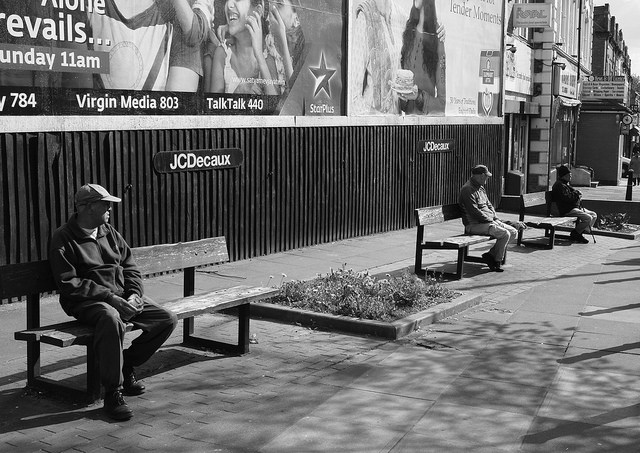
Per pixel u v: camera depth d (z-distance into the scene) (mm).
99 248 5586
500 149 22094
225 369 6273
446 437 4895
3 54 8023
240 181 11453
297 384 5914
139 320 5590
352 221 14508
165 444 4707
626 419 5270
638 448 4758
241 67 11422
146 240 9836
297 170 12750
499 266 11516
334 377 6105
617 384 6055
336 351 6875
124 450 4602
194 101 10570
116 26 9305
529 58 27906
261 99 11891
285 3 12336
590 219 14953
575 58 37531
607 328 7922
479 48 20500
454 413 5328
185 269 6965
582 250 14031
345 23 14016
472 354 6859
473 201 11539
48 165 8492
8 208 8109
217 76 10953
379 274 10797
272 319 7965
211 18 10773
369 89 14977
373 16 15000
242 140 11422
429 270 11008
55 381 5539
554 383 6055
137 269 5859
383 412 5324
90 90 9031
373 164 15094
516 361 6660
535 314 8555
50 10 8492
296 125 12648
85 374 6039
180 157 10258
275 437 4844
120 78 9406
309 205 13148
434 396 5684
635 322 8219
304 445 4727
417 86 17094
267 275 10445
